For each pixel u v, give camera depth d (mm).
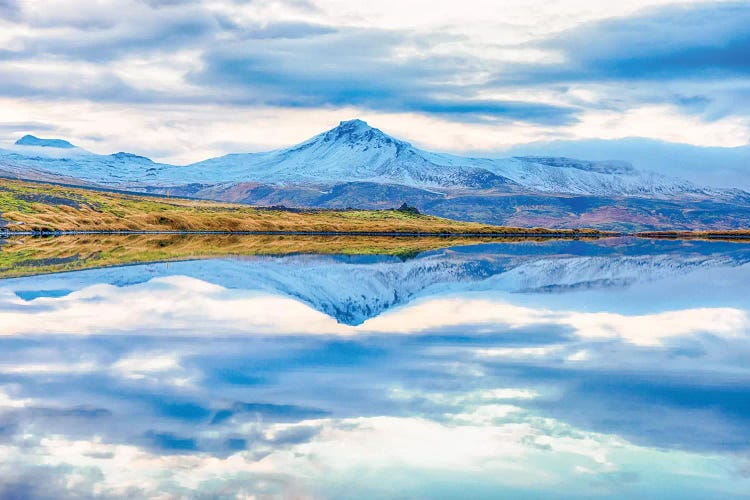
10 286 51781
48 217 178875
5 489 14328
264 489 14453
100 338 31234
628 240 195375
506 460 16172
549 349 29219
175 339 31156
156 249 107438
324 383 23031
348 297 48594
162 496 14070
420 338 31641
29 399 20812
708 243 170625
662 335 33094
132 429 18047
